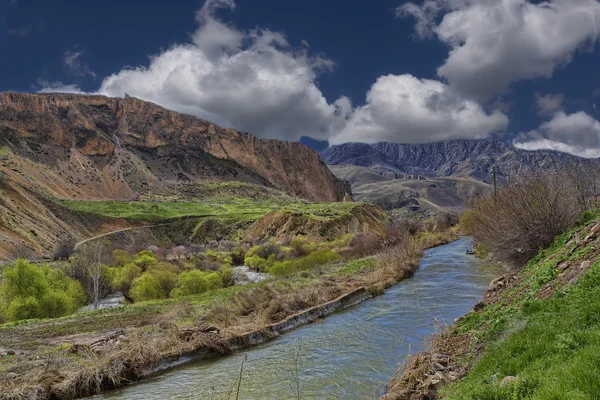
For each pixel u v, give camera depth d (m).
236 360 16.09
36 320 21.94
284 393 12.36
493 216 28.84
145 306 25.78
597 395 5.09
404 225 74.69
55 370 13.73
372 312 22.67
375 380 12.91
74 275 35.47
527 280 14.50
